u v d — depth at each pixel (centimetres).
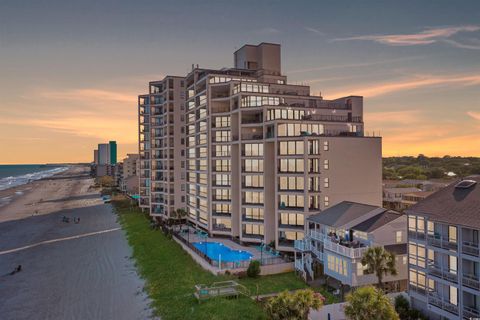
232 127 7444
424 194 9462
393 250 4497
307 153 6078
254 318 3906
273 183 6838
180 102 9850
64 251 7600
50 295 5072
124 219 11144
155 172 10506
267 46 8462
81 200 17675
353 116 7269
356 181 6312
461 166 16088
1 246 8350
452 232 3359
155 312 4334
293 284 4919
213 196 7738
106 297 4912
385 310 2855
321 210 6041
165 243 7550
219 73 8294
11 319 4341
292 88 7931
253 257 6159
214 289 4612
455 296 3331
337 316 3750
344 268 4372
